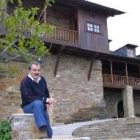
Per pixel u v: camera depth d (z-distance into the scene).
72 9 23.89
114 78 24.84
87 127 10.94
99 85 22.55
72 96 21.12
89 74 22.17
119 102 26.64
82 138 5.54
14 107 13.41
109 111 25.67
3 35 11.61
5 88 13.35
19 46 11.52
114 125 11.16
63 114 20.42
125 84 25.28
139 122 11.09
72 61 21.78
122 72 27.86
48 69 20.62
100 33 24.12
